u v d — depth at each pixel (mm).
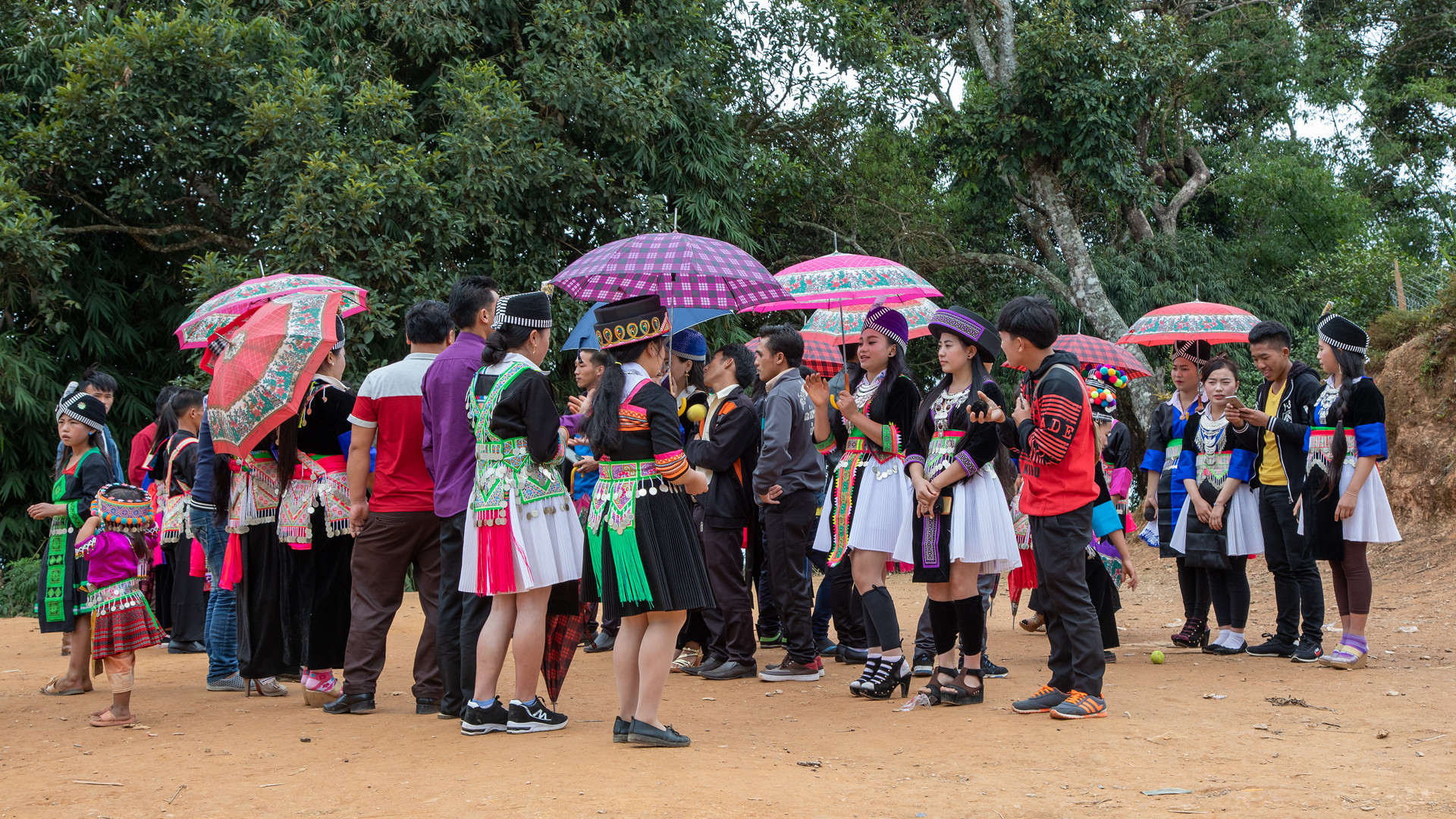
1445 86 20062
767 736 4340
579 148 13656
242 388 4918
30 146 10852
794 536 5871
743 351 5789
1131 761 3748
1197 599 6953
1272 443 6289
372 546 4980
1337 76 19922
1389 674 5547
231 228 13016
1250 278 18469
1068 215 16516
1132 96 15281
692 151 14039
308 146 10828
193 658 7293
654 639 4137
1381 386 11453
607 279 5387
